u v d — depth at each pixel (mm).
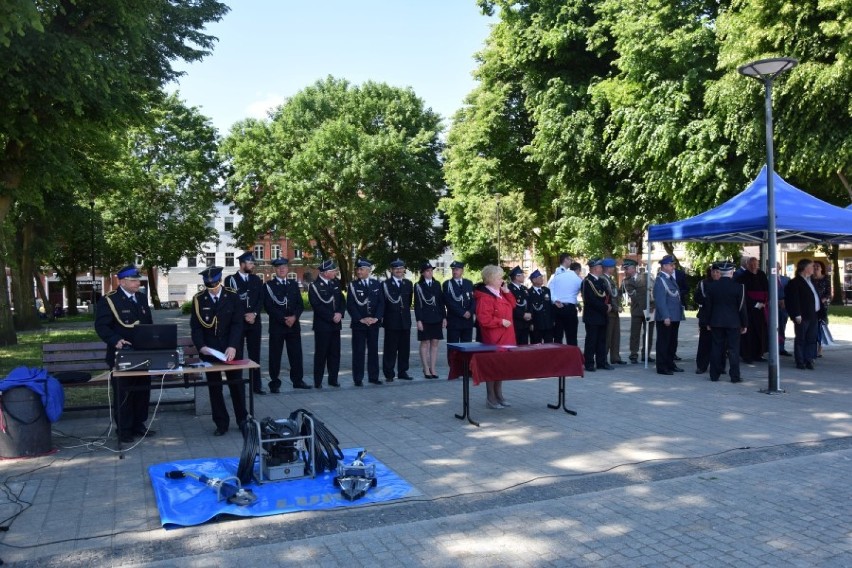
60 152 13797
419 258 53719
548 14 27594
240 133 48375
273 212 44875
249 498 5422
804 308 12445
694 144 22469
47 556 4578
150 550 4652
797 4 17875
